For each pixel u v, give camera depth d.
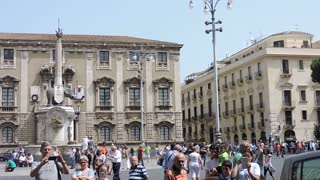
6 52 69.88
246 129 87.56
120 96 72.94
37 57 70.62
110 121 72.00
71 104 70.25
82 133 70.75
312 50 82.38
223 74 97.25
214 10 35.34
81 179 12.19
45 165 11.34
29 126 69.31
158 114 73.81
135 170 15.59
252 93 85.81
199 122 108.12
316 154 7.83
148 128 73.25
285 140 79.31
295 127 80.12
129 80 73.06
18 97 69.62
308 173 7.80
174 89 74.88
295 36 93.12
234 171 13.15
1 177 34.53
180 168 10.53
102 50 72.94
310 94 81.88
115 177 26.86
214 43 35.44
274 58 81.19
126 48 73.62
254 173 12.91
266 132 80.44
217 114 34.81
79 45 71.94
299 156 8.12
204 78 105.75
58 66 47.56
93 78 72.19
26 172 39.28
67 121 45.56
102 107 71.94
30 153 46.16
